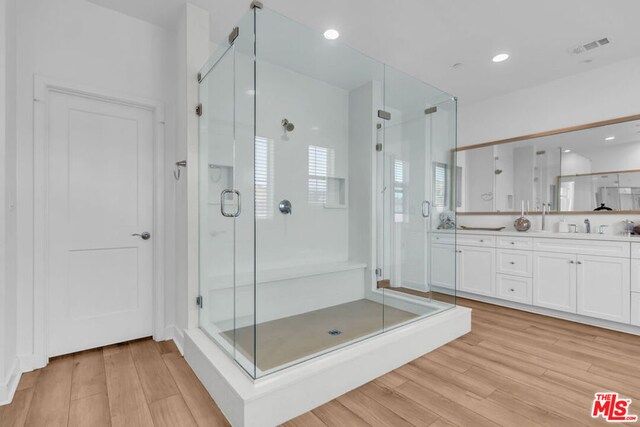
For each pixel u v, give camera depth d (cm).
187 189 226
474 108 406
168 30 255
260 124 259
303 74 288
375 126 282
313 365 166
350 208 297
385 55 294
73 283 221
